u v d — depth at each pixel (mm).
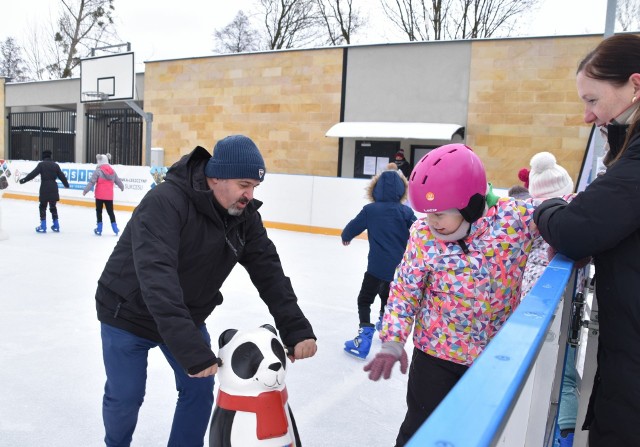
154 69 17281
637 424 1221
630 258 1236
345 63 14641
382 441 2693
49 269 6586
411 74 13945
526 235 1677
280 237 10352
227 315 4812
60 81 20609
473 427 582
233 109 16234
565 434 1870
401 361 1719
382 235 3863
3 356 3621
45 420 2742
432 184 1566
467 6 23469
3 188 8672
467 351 1751
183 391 2029
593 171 3867
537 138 12898
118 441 2004
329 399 3168
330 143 15070
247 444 1499
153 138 17578
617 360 1254
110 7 32531
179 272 1873
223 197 1823
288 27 27844
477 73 13297
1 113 22078
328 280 6574
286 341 1920
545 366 1258
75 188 14922
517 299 1753
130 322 1914
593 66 1356
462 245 1661
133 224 1754
